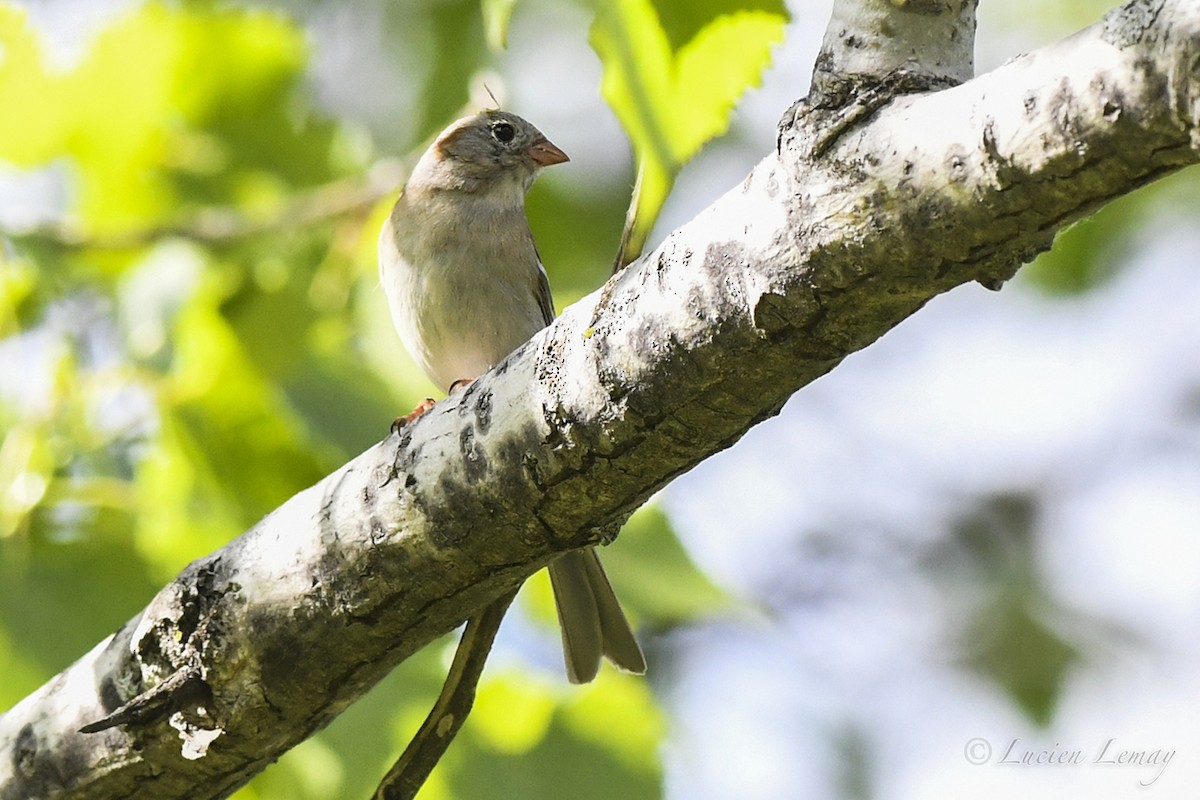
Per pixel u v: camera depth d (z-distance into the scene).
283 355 9.21
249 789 8.41
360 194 10.30
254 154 11.27
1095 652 15.04
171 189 10.99
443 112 11.27
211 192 11.03
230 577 6.43
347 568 6.18
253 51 11.01
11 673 8.50
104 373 9.10
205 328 9.29
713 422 5.45
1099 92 4.16
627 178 12.70
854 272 4.85
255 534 6.49
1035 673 14.86
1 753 6.92
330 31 11.88
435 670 8.56
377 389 9.26
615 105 5.48
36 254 9.61
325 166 11.27
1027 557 15.73
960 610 15.42
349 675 6.43
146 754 6.65
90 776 6.77
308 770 8.39
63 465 9.05
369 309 10.05
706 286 5.18
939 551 15.84
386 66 11.78
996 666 14.95
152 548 8.88
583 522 5.88
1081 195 4.38
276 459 9.09
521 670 8.91
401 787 6.74
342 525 6.18
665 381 5.37
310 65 11.27
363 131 11.59
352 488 6.21
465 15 11.40
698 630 13.71
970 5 4.96
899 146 4.67
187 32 10.77
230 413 9.08
